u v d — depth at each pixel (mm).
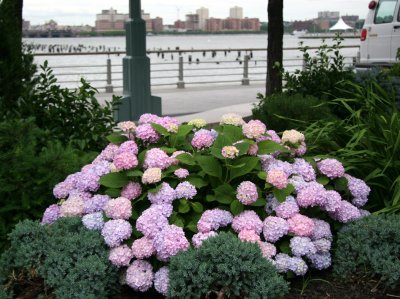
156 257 3457
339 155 4582
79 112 5551
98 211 3678
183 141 4152
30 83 5574
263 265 3053
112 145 4145
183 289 3004
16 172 4070
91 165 4012
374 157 4492
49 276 3197
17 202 4145
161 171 3730
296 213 3621
